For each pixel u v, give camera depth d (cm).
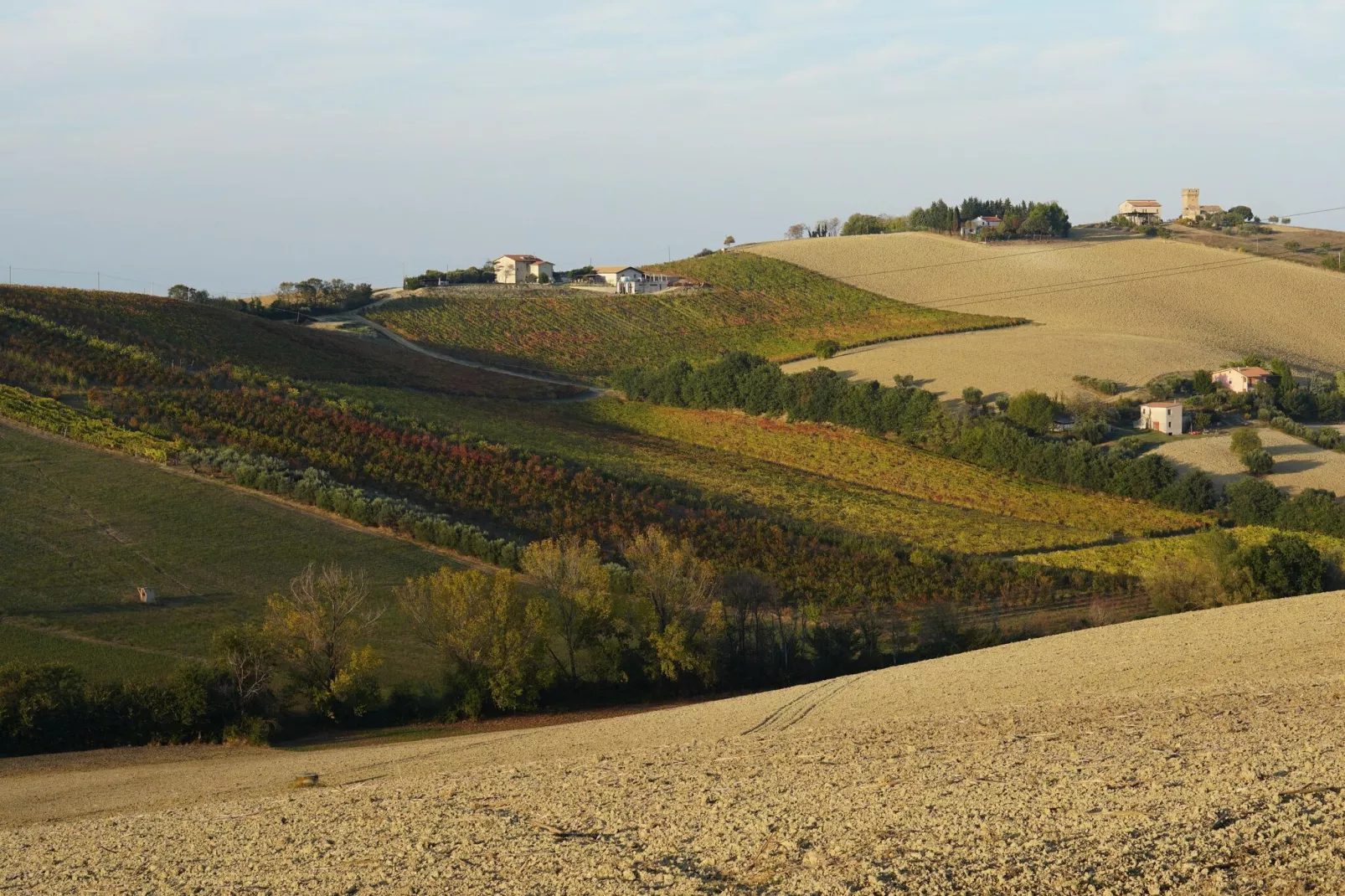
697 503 9106
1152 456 9788
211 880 2125
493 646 5178
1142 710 2830
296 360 12938
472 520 8088
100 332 11744
